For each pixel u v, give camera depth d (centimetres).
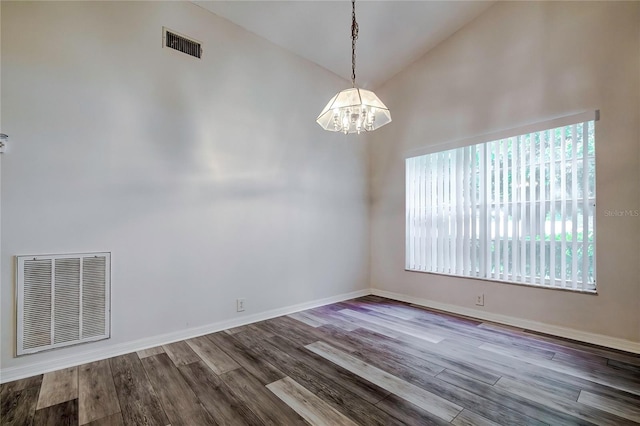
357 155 432
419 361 225
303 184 366
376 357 233
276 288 337
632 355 232
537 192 287
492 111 318
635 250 237
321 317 333
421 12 314
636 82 237
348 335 279
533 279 289
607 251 249
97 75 230
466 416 161
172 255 265
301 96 365
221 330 292
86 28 227
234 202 304
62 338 216
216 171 292
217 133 293
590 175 259
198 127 281
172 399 178
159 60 260
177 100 269
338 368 215
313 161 377
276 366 218
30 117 206
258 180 323
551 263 278
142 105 251
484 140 321
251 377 203
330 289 394
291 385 193
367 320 322
